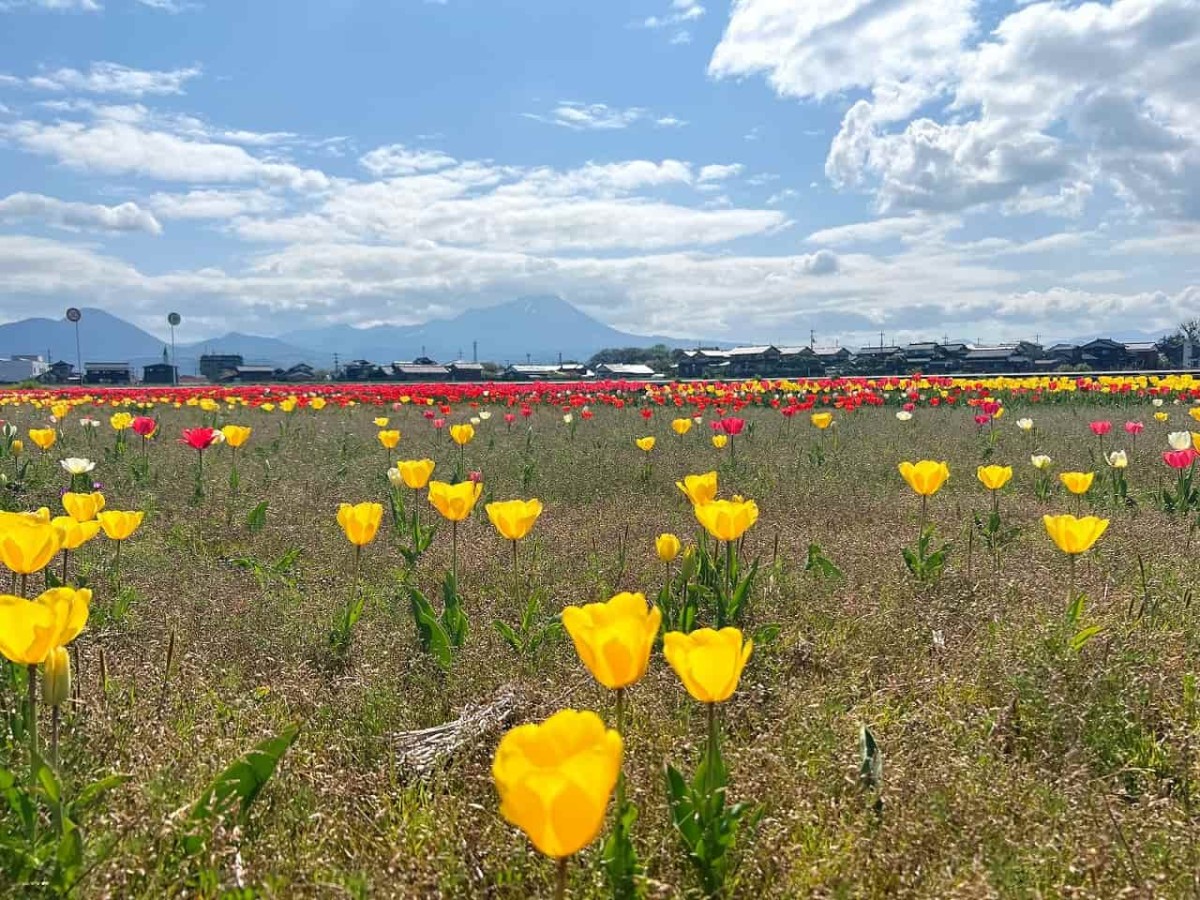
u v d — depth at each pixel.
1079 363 98.38
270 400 26.36
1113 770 3.27
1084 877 2.47
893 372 96.25
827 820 2.77
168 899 2.31
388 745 3.51
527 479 10.16
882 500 9.11
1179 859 2.57
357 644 4.70
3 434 12.90
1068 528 4.47
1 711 3.12
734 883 2.46
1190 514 7.95
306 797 2.95
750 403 26.19
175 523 7.85
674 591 5.01
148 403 22.73
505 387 31.28
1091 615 4.62
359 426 18.41
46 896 2.27
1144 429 15.76
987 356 104.38
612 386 30.28
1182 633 4.45
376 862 2.57
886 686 4.01
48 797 2.31
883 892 2.48
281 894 2.32
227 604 5.33
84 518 4.98
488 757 3.37
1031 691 3.68
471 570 6.30
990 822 2.71
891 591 5.32
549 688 3.85
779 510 8.63
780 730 3.43
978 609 4.96
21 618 2.34
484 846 2.68
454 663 4.31
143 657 4.30
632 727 3.44
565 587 5.73
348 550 6.88
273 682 4.12
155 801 2.61
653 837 2.55
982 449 12.67
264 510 7.55
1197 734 3.33
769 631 4.43
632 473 10.95
